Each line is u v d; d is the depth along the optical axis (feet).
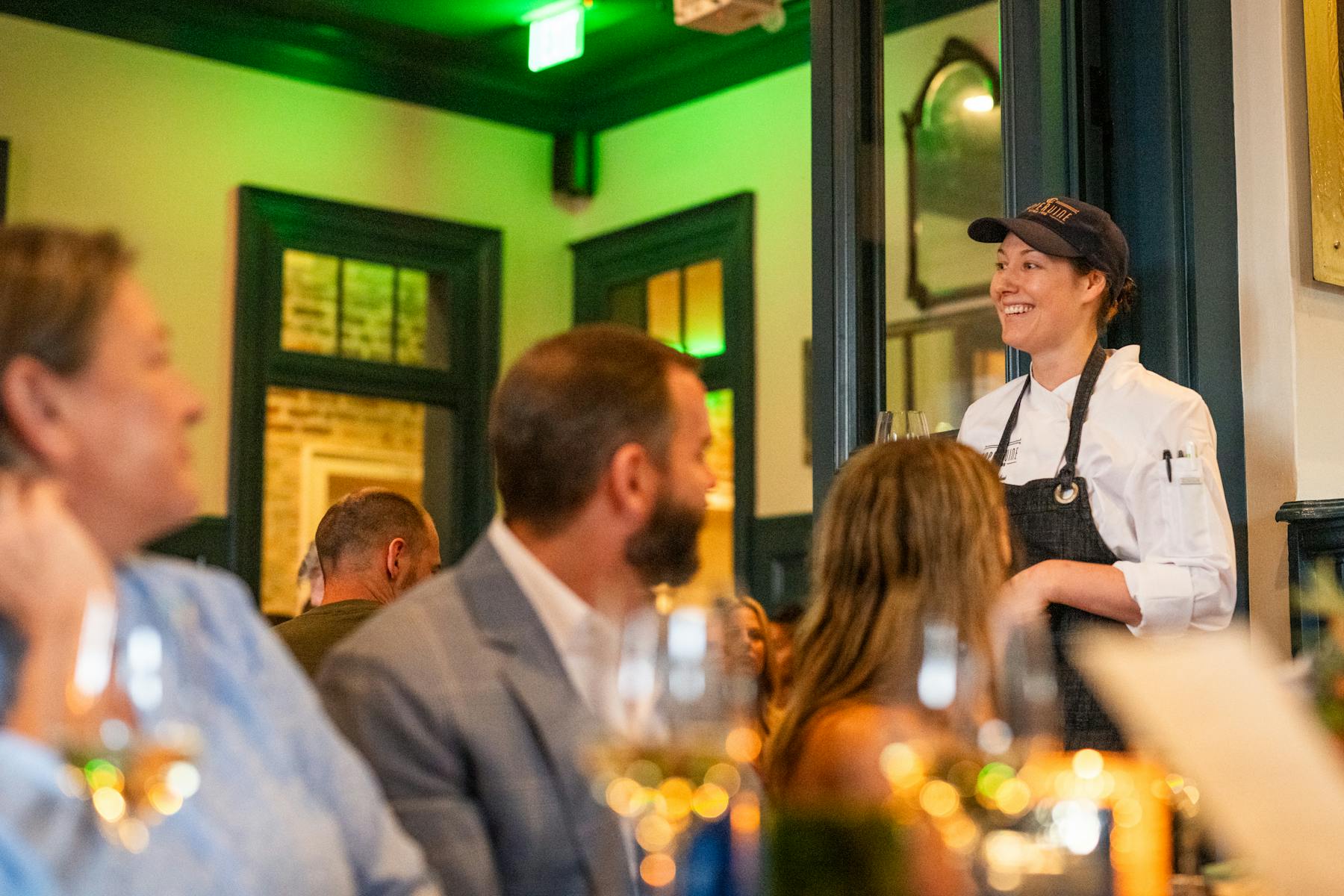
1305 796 2.94
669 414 4.97
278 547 25.75
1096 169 10.70
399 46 25.88
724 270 25.58
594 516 4.92
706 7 18.74
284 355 24.91
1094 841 3.55
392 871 4.15
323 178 25.64
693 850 3.23
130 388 3.59
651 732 3.29
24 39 22.67
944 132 11.08
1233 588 8.15
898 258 10.93
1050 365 8.91
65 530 3.24
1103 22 10.85
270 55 24.91
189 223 24.14
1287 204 10.38
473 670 4.69
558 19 24.77
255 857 3.66
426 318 27.07
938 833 3.12
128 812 3.14
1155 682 3.07
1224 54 10.71
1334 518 9.68
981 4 11.16
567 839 4.60
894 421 8.20
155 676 3.16
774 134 25.04
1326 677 3.69
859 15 10.94
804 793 4.34
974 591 4.99
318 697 4.71
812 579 5.48
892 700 3.62
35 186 22.68
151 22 23.65
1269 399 10.35
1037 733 3.49
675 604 3.41
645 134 27.53
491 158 27.81
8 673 3.33
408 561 10.50
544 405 4.92
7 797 3.15
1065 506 8.48
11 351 3.48
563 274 28.71
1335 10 10.71
